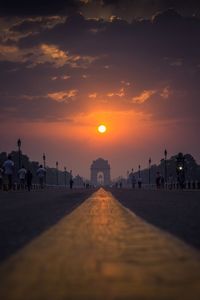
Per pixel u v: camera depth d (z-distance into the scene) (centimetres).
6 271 1162
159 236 1822
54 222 2450
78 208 3672
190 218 2667
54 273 1139
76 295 943
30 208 3662
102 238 1775
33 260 1307
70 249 1502
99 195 7250
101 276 1106
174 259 1308
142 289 985
